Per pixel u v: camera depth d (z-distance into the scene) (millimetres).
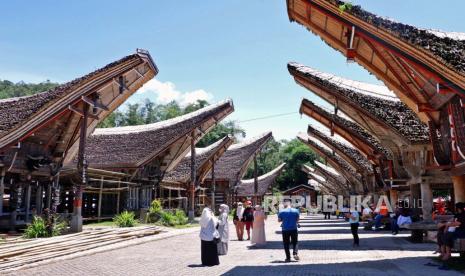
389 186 19078
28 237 14383
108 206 28531
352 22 8914
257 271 8469
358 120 16859
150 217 24797
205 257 9547
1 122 15875
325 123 21797
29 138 18531
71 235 14586
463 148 10445
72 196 26812
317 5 9180
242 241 15742
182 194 37812
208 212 9711
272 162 82188
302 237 16750
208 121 31625
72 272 8797
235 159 44094
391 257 10305
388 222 19781
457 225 9055
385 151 18531
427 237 14328
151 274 8422
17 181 18625
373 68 11898
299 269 8586
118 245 14023
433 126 12406
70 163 25656
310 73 15914
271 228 24047
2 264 9367
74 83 16719
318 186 62125
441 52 8000
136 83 20422
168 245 14672
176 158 31125
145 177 28719
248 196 51812
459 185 11906
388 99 15555
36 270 9094
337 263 9398
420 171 14375
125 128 31578
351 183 31594
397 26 8344
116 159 26609
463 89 8156
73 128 19969
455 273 7820
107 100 20281
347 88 15555
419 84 11164
